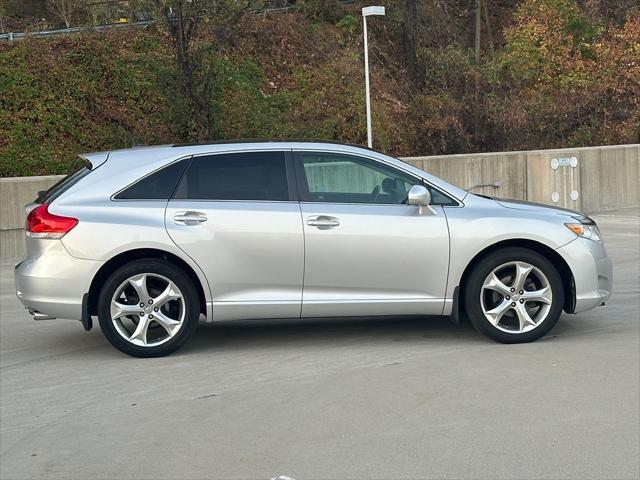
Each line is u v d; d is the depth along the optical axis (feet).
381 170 24.44
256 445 17.25
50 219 23.26
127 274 23.36
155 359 23.90
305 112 76.48
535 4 94.99
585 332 26.08
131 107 65.87
